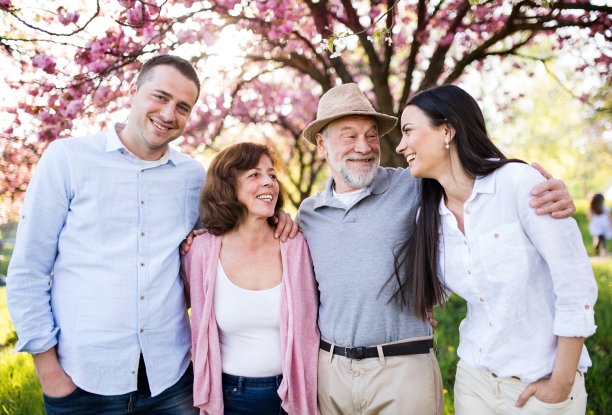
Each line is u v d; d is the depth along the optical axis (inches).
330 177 99.8
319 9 167.5
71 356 79.5
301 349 86.4
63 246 81.7
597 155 827.4
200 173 95.2
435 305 85.9
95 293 79.9
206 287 87.1
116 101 159.5
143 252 83.4
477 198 71.2
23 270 77.7
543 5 82.1
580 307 63.1
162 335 84.2
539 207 64.7
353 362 84.7
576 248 64.3
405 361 83.2
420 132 74.3
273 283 88.7
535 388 67.7
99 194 81.9
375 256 85.8
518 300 68.5
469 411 76.9
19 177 165.9
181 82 83.0
